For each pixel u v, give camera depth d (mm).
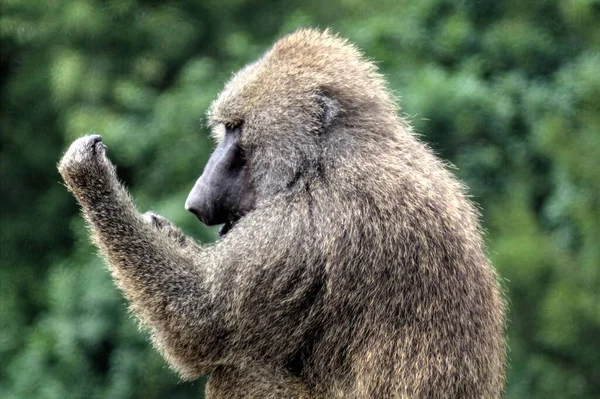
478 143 19250
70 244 23625
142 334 18703
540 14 21219
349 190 7805
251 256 7734
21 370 19484
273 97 8172
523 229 17422
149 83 22656
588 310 16172
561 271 16766
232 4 23969
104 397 18719
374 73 8711
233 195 8227
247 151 8203
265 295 7715
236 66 20891
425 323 7684
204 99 19859
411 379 7609
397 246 7703
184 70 21641
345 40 8797
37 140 23984
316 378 7863
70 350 19109
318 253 7684
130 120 20516
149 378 18594
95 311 18859
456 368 7684
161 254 8086
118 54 22312
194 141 19719
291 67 8281
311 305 7762
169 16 22625
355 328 7711
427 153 8523
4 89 24344
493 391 7988
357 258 7660
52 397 18875
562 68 20172
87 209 8258
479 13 21594
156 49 22453
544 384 16734
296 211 7805
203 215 8227
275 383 7867
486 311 7977
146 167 20500
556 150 16797
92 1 21938
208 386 8180
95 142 8336
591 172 16438
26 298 22938
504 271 16859
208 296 7875
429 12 21406
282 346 7844
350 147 8031
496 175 19109
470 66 20328
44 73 23359
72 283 19375
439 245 7805
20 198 24094
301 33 8680
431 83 19047
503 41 20812
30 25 21938
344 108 8203
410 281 7699
